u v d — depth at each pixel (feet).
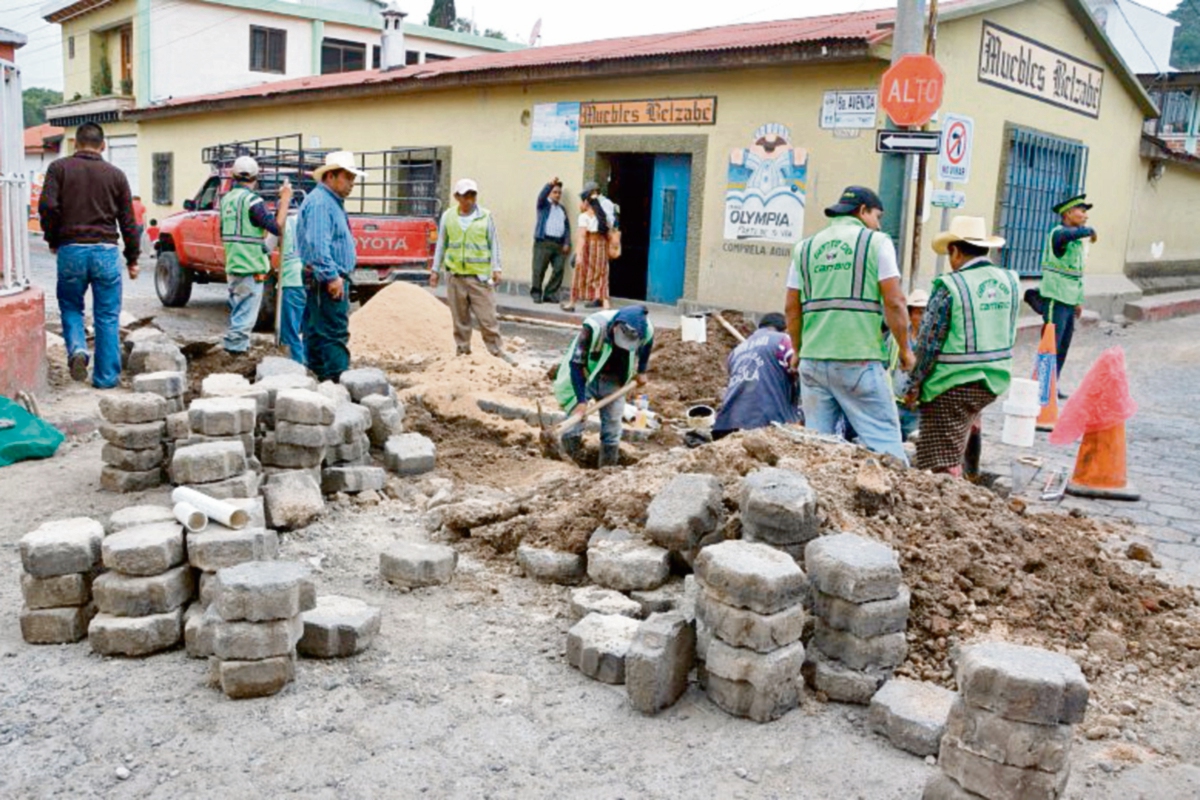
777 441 17.48
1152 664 13.88
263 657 12.27
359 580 15.99
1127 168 64.85
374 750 11.41
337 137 73.20
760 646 11.99
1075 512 21.63
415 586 15.66
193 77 107.04
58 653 13.43
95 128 27.76
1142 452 28.37
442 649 13.80
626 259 58.70
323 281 25.40
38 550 13.47
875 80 42.80
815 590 12.98
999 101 49.78
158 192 98.32
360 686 12.74
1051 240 34.83
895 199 32.68
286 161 51.90
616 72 50.55
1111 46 57.00
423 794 10.68
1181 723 12.48
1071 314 35.09
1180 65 129.08
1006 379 20.18
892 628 12.78
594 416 26.30
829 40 41.91
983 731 9.89
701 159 49.62
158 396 19.97
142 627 13.26
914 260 33.86
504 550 17.19
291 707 12.20
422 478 21.22
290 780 10.83
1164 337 55.11
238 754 11.25
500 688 12.80
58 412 25.00
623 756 11.45
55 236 27.61
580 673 13.24
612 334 21.67
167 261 50.11
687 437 25.08
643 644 12.33
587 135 54.95
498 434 25.46
